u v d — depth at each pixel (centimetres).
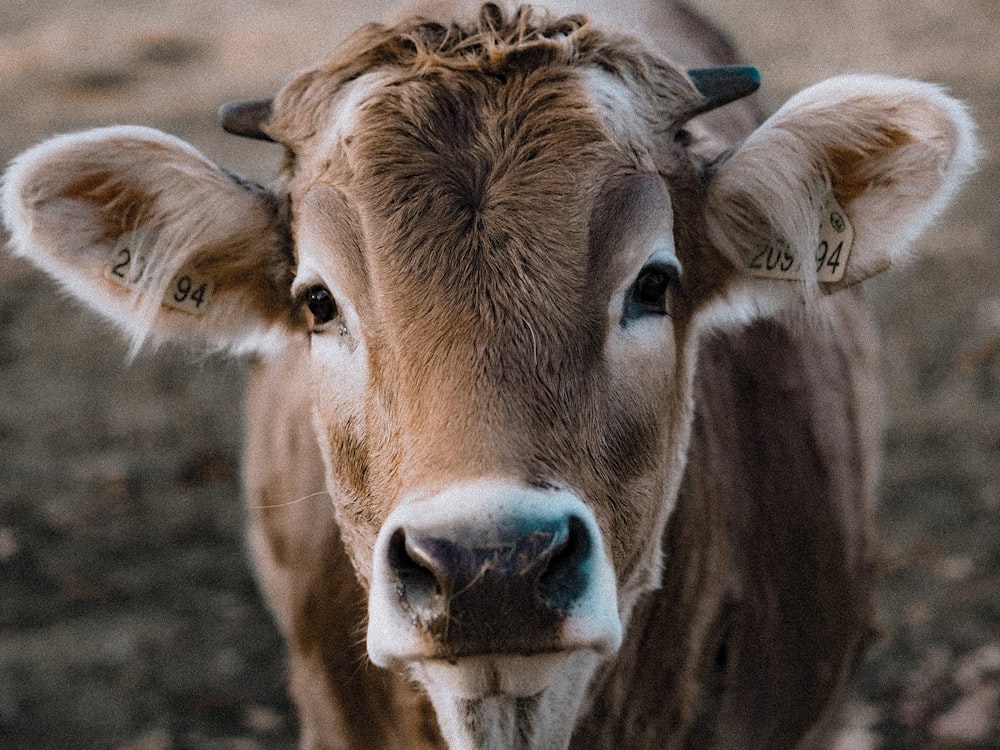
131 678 672
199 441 887
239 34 1931
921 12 1778
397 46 341
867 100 339
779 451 436
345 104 337
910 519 775
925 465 824
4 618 714
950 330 983
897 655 672
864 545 478
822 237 362
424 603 271
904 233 353
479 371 286
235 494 826
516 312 292
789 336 454
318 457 411
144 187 353
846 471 462
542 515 269
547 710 328
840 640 459
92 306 371
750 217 358
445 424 280
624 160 318
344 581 396
